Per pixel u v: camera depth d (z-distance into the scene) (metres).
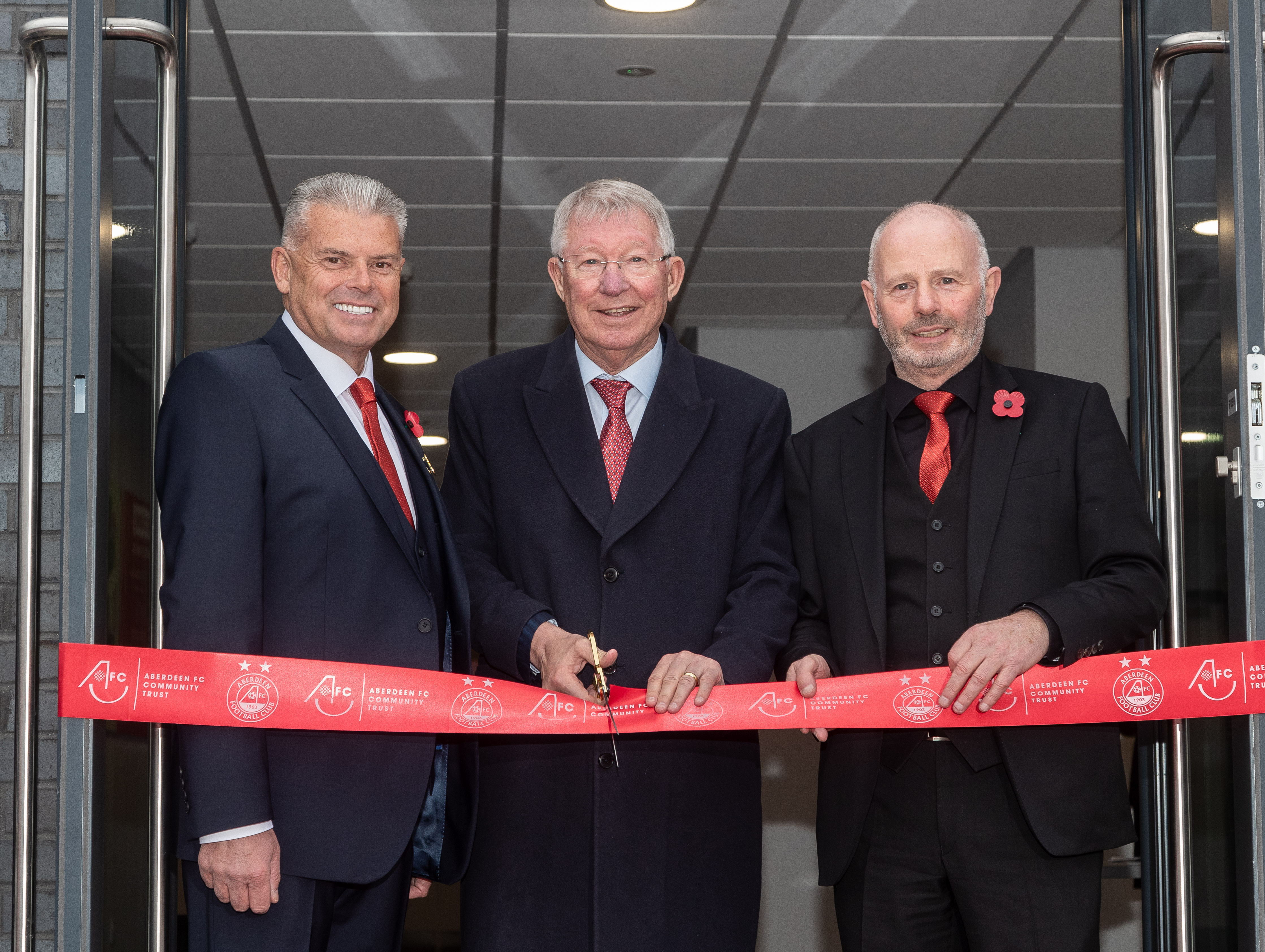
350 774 2.06
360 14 4.15
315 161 5.54
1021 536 2.19
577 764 2.25
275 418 2.07
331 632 2.06
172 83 2.17
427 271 7.27
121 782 2.17
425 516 2.24
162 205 2.17
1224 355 2.16
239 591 1.98
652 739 2.25
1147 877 2.49
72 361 2.01
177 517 2.00
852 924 2.25
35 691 2.00
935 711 2.13
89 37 2.05
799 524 2.39
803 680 2.14
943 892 2.21
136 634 2.22
